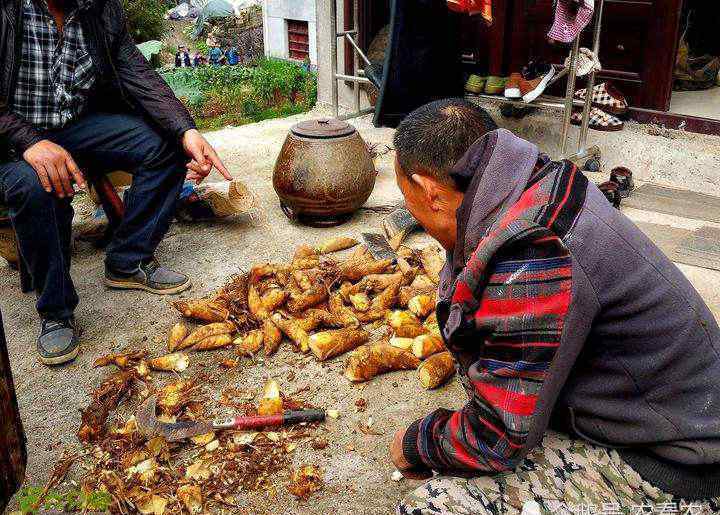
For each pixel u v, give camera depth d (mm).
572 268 1318
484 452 1431
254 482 2246
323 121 4031
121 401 2664
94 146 3184
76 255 3840
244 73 7582
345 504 2170
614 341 1405
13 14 2840
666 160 4805
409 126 1502
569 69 4551
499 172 1407
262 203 4508
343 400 2648
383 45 6020
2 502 1664
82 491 2186
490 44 5523
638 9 4992
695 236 3939
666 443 1438
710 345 1417
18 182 2703
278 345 2961
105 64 3125
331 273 3309
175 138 3217
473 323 1449
